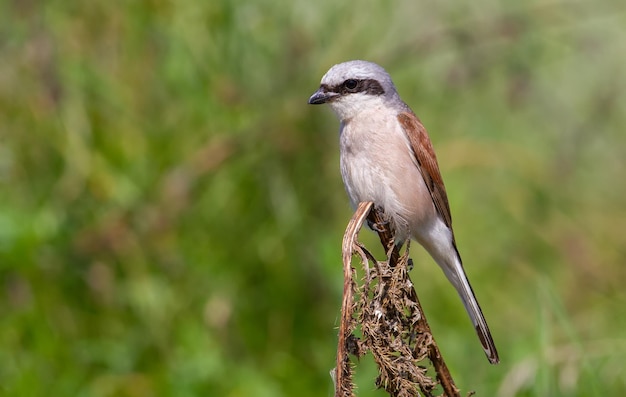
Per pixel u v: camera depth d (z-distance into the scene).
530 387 9.77
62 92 11.44
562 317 9.79
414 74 13.16
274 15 11.84
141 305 10.92
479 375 10.60
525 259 13.05
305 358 10.91
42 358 10.48
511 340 11.38
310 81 11.88
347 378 6.14
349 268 6.27
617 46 15.08
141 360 10.73
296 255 11.35
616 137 15.01
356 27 12.27
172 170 11.38
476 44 13.30
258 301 11.26
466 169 13.67
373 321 6.27
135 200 11.31
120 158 11.53
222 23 11.59
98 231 11.03
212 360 10.49
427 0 13.19
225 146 11.43
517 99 13.59
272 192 11.50
